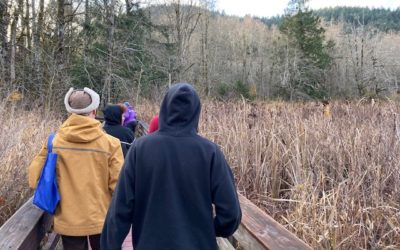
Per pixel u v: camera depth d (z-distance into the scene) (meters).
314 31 45.91
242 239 2.98
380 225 3.45
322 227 3.22
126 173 1.86
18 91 14.82
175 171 1.82
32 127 7.86
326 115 7.46
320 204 3.49
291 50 46.56
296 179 4.30
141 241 1.81
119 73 23.20
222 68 58.47
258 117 6.66
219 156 1.87
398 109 6.74
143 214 1.84
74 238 2.86
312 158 4.60
